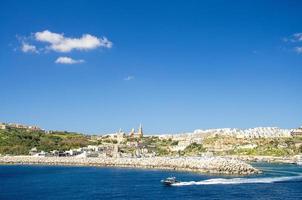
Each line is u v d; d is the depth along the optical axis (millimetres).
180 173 193875
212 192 123625
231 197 114562
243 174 186250
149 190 130500
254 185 140125
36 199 116062
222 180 154375
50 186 148000
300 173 191250
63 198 117062
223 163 197875
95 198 116062
